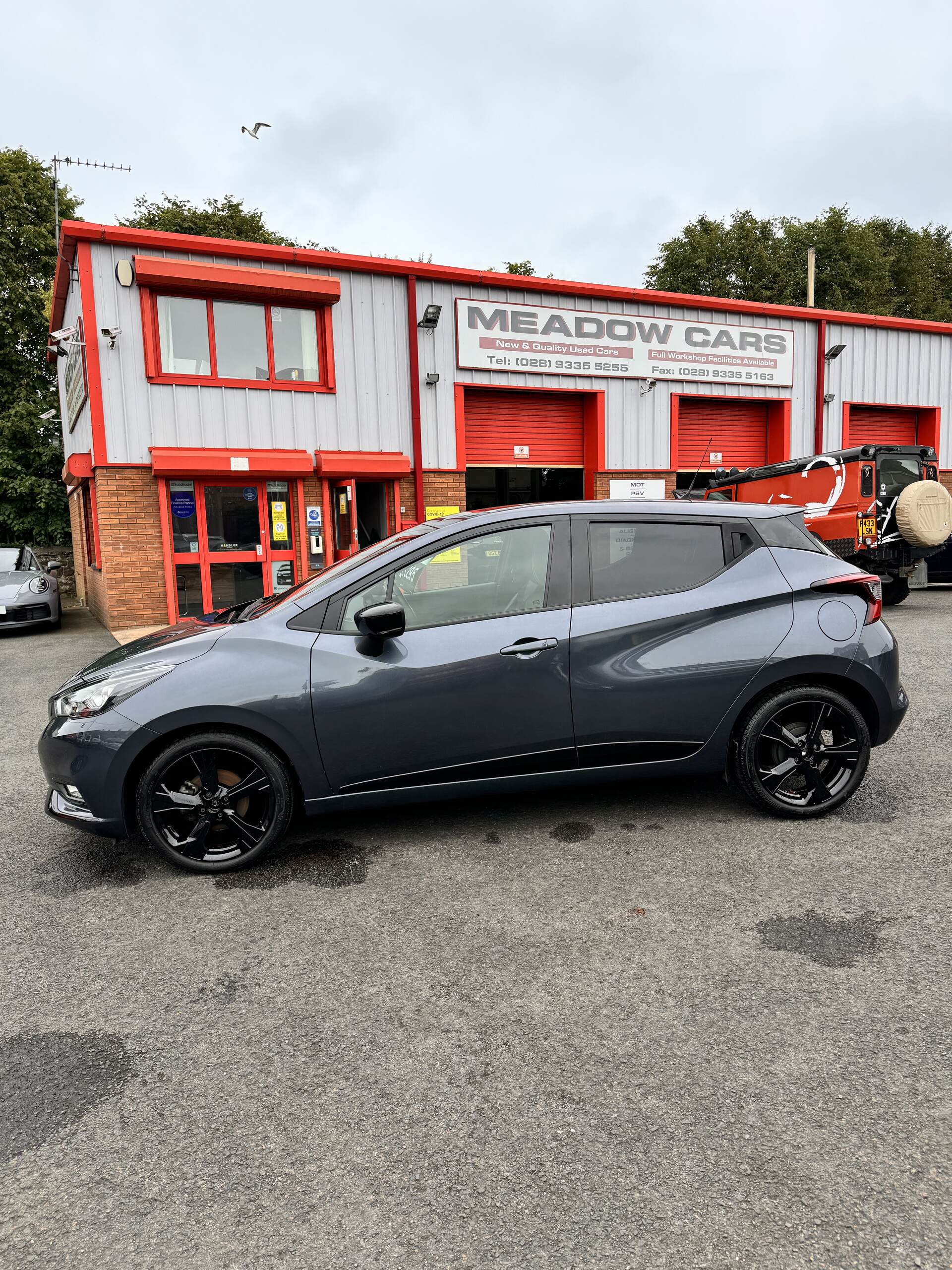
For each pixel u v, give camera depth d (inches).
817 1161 69.7
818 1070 81.5
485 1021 91.7
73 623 522.0
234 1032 91.4
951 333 703.1
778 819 151.5
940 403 710.5
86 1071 85.2
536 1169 69.8
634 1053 85.2
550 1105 77.7
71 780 131.7
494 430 564.4
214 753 133.7
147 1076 84.0
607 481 583.5
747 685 143.9
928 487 420.8
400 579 139.5
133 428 441.4
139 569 446.0
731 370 614.5
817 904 117.8
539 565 143.3
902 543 429.4
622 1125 74.7
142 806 132.7
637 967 102.2
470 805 164.6
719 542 149.2
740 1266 59.7
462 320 527.5
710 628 143.7
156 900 126.4
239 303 467.8
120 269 423.5
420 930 113.8
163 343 450.9
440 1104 78.4
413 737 135.9
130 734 129.2
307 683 132.6
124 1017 95.0
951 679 264.8
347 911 120.5
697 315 600.7
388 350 511.2
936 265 1449.3
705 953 105.0
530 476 580.4
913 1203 65.1
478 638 137.3
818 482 450.6
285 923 117.4
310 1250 62.4
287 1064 85.3
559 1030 89.6
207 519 460.1
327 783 135.9
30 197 882.8
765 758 149.6
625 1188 67.4
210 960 107.7
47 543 852.6
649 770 145.6
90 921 120.1
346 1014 94.2
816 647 144.9
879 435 706.8
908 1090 78.2
